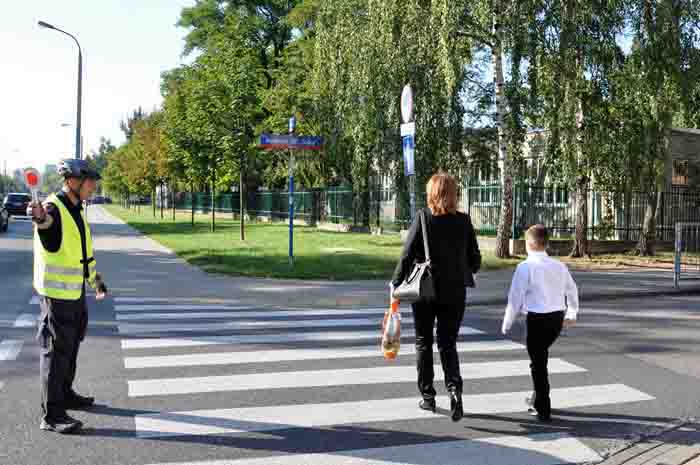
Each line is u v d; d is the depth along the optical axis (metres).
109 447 4.41
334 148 27.16
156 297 11.24
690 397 5.70
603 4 16.31
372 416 5.11
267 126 32.06
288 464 4.16
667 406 5.44
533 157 21.55
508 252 17.70
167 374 6.25
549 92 16.62
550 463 4.22
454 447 4.48
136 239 25.05
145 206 92.69
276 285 12.62
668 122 17.34
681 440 4.64
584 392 5.83
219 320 9.18
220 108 23.19
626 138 17.44
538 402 5.05
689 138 22.91
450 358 4.91
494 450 4.43
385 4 17.72
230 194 53.28
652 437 4.71
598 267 16.28
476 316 9.84
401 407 5.33
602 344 7.91
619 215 21.44
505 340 8.00
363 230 30.03
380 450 4.41
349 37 20.58
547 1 16.34
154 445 4.46
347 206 32.03
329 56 22.86
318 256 17.50
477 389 5.87
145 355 7.00
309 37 34.16
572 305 5.05
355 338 8.02
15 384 5.88
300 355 7.09
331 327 8.74
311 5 33.00
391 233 27.58
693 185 22.89
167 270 14.93
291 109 31.12
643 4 16.81
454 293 4.90
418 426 4.89
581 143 17.34
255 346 7.50
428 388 5.21
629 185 18.25
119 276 13.89
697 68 17.23
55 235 4.69
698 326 9.12
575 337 8.32
